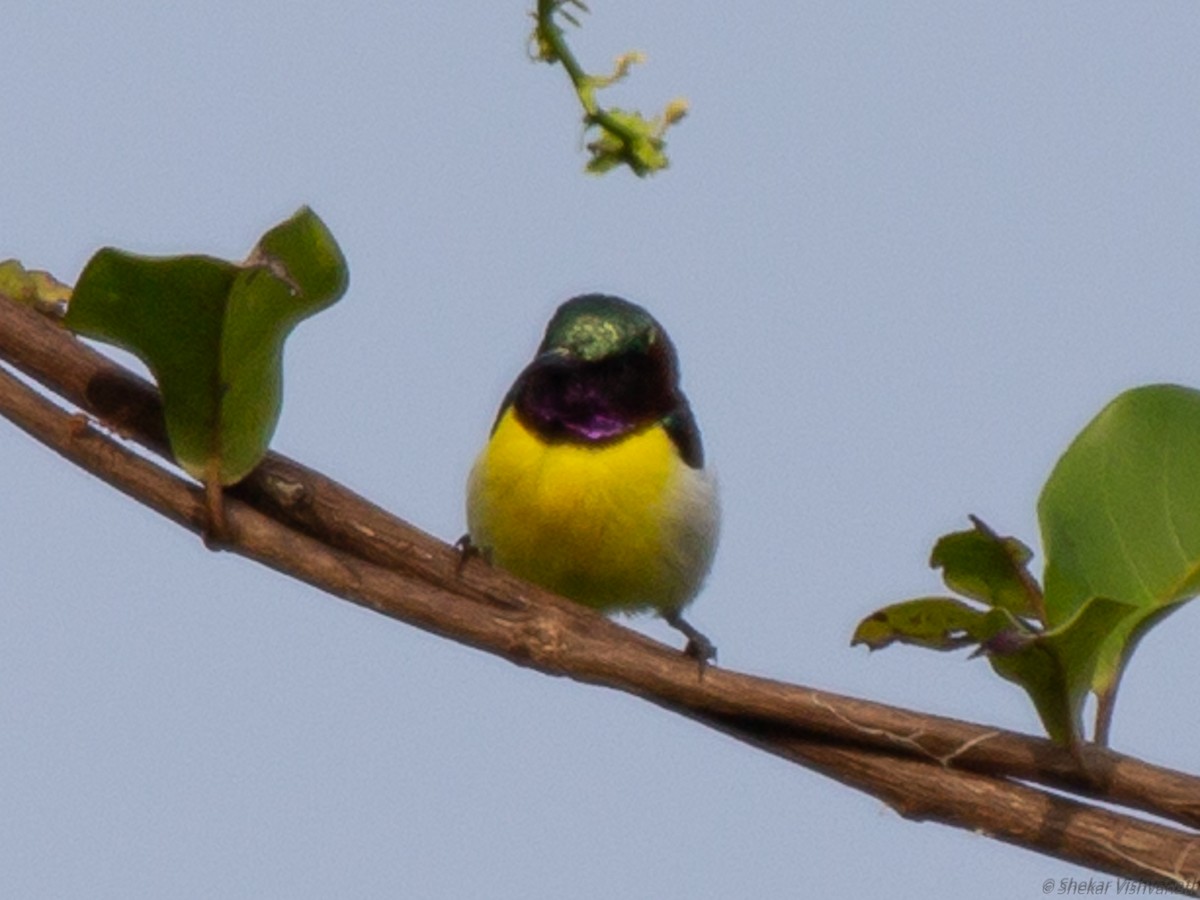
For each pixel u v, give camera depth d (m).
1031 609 7.57
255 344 7.21
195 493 7.31
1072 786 6.73
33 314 7.79
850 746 6.84
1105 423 7.34
